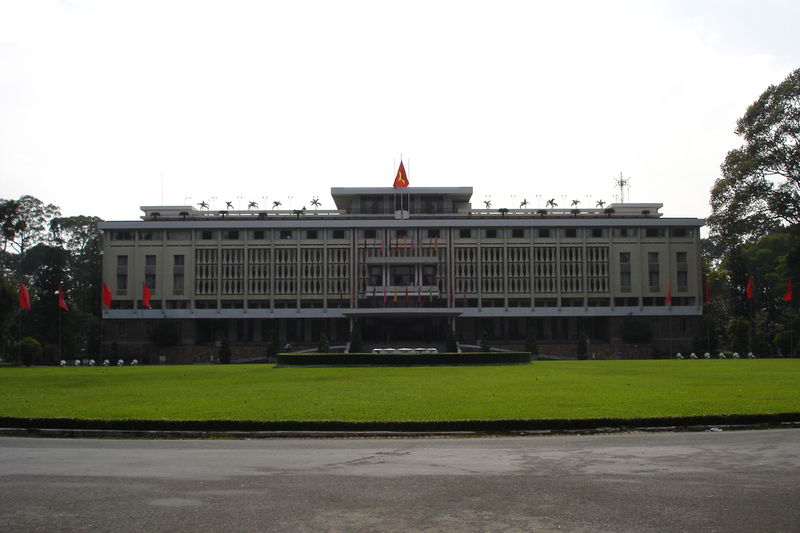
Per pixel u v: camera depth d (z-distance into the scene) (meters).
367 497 12.90
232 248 113.31
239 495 13.08
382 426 21.67
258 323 115.62
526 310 112.31
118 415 24.23
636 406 25.92
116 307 112.25
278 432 21.31
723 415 22.67
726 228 79.31
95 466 16.00
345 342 113.69
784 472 14.96
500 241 113.88
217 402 28.77
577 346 104.00
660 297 112.81
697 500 12.59
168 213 119.31
